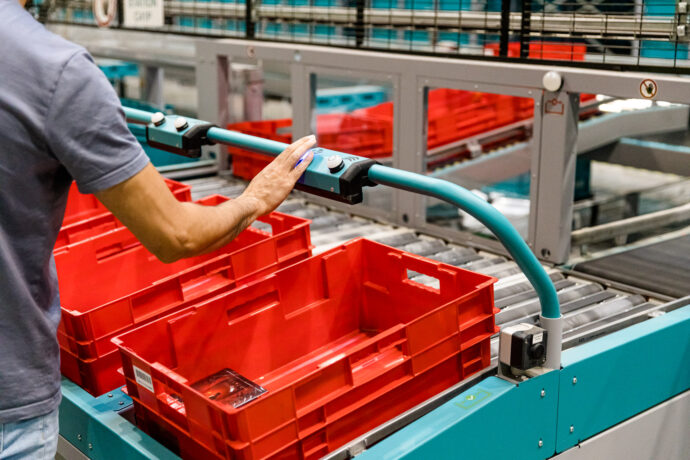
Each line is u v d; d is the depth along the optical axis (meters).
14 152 1.24
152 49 5.75
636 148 5.39
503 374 1.93
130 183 1.28
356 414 1.88
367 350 1.88
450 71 3.50
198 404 1.71
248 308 2.29
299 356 2.46
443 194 1.67
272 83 6.86
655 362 2.24
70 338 2.14
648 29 2.91
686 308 2.40
